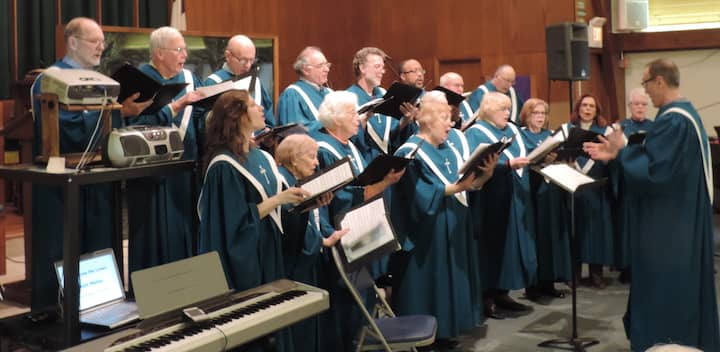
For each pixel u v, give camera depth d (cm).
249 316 274
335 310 375
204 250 317
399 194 424
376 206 368
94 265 347
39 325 331
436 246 423
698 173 383
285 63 991
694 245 384
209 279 280
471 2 917
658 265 388
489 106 516
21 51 767
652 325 391
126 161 313
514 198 507
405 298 425
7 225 741
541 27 873
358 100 532
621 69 924
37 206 397
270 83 775
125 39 659
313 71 512
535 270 515
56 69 320
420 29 956
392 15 974
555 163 460
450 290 427
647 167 383
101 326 314
